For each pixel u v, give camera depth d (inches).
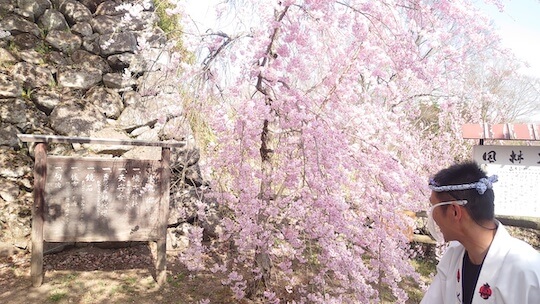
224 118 136.2
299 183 149.9
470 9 148.3
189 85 146.9
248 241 142.0
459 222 56.1
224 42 141.3
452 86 189.0
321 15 127.6
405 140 160.7
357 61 132.2
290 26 132.0
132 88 253.9
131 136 244.2
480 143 189.8
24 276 188.9
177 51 174.1
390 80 150.9
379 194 136.3
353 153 136.3
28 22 244.4
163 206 193.3
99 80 250.2
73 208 186.9
